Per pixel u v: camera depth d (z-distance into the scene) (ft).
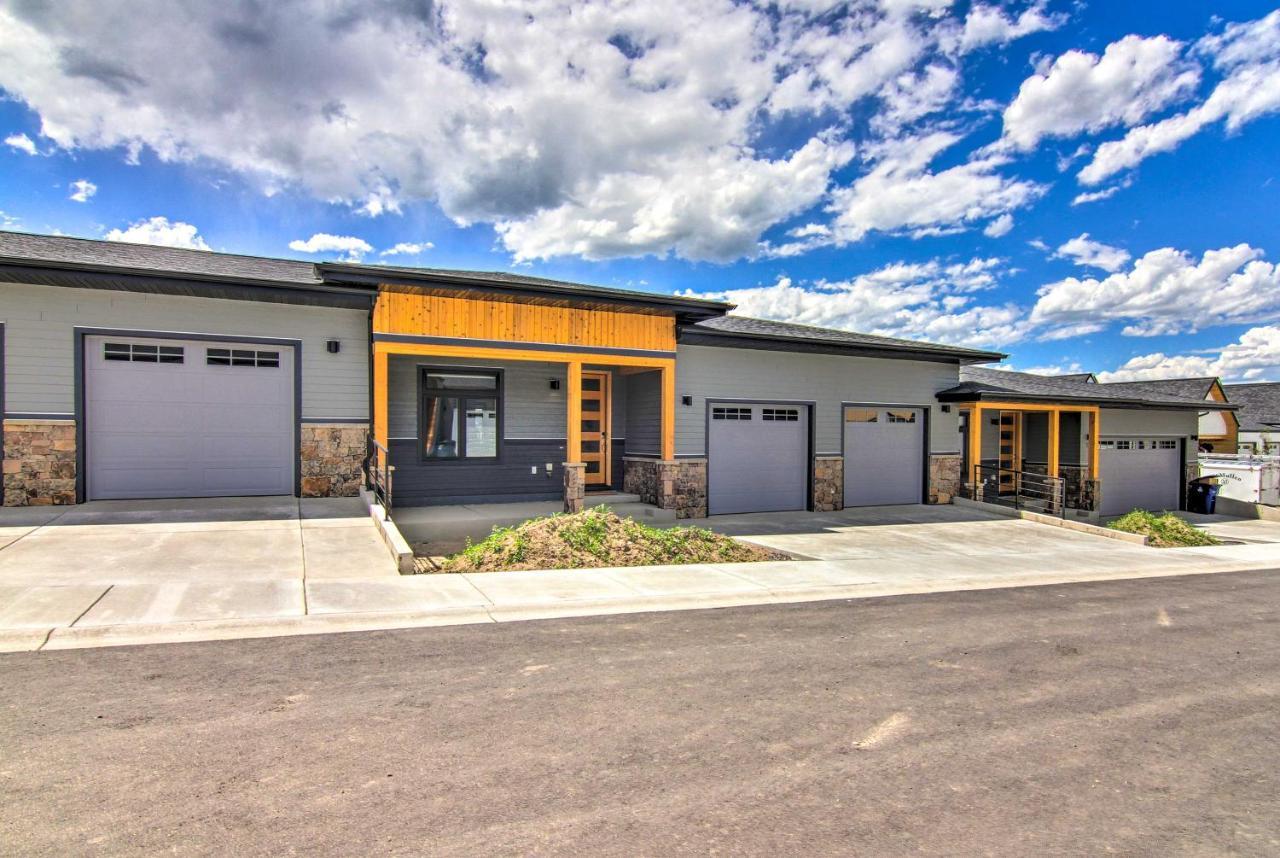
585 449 50.52
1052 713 15.57
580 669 17.26
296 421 38.42
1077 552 40.96
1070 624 23.86
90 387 35.09
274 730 13.24
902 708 15.52
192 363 36.76
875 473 57.62
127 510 33.71
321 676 16.11
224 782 11.27
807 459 54.70
